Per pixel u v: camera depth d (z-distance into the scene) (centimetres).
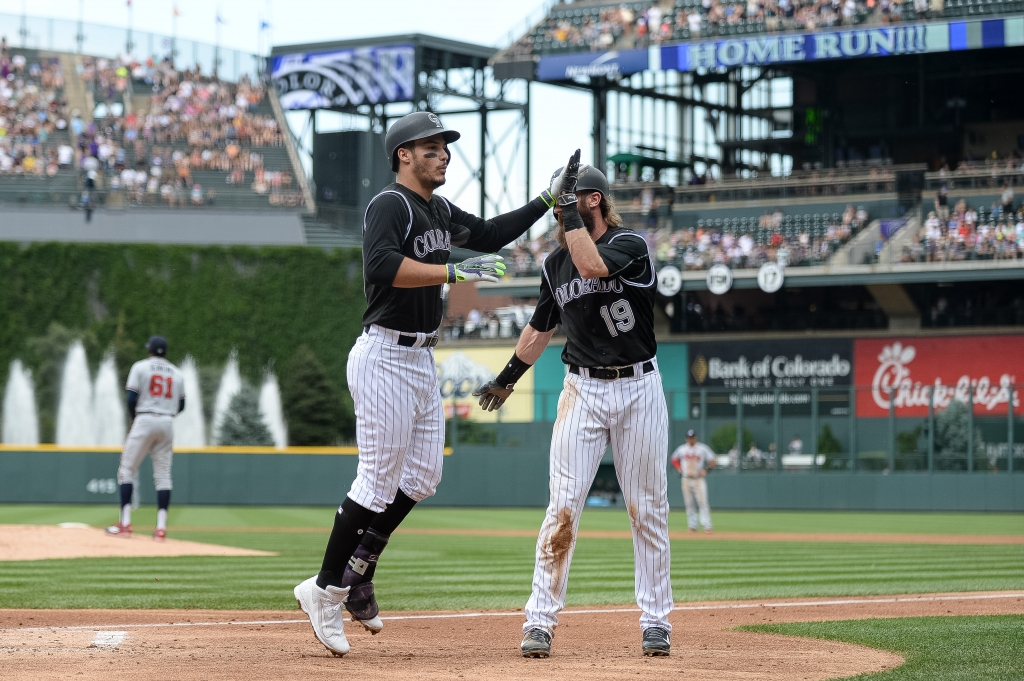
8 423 4203
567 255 618
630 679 499
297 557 1404
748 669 533
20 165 4559
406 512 623
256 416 4072
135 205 4541
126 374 4269
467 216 637
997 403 3456
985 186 3828
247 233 4541
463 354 4234
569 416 618
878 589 1048
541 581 600
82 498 3170
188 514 2728
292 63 5519
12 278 4328
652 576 606
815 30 3897
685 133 4950
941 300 3794
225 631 700
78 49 5038
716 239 4034
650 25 4275
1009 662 559
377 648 616
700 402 3469
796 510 3316
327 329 4525
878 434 3319
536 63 4372
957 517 2906
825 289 4006
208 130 4988
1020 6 3703
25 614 816
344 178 5431
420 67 5322
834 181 4000
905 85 4312
